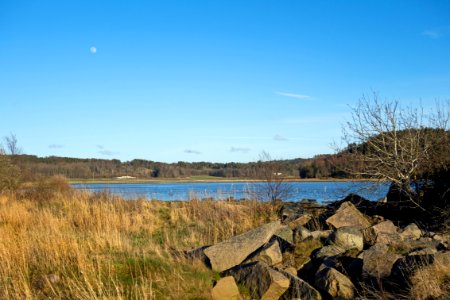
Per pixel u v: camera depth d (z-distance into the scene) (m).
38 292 7.38
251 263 8.75
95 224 13.38
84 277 7.52
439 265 7.65
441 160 12.35
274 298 8.05
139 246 10.27
